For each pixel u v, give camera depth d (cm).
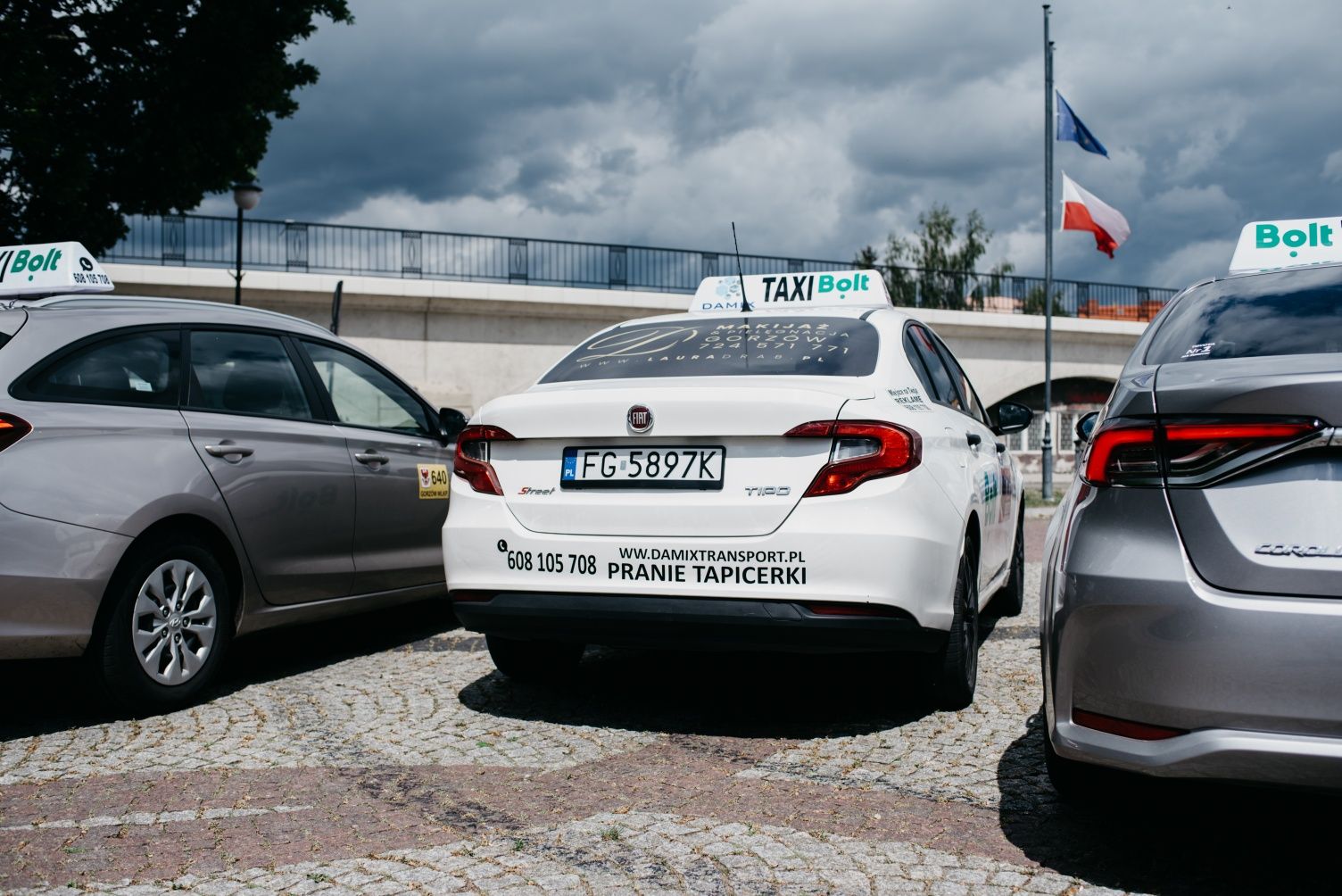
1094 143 2236
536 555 400
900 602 369
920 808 331
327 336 567
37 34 1259
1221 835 309
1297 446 244
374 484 554
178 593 449
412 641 598
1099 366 2936
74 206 1242
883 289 544
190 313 488
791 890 271
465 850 297
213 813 328
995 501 535
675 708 451
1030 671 520
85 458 416
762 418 375
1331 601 238
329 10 1448
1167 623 251
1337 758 234
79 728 423
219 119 1380
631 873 281
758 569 373
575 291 2219
